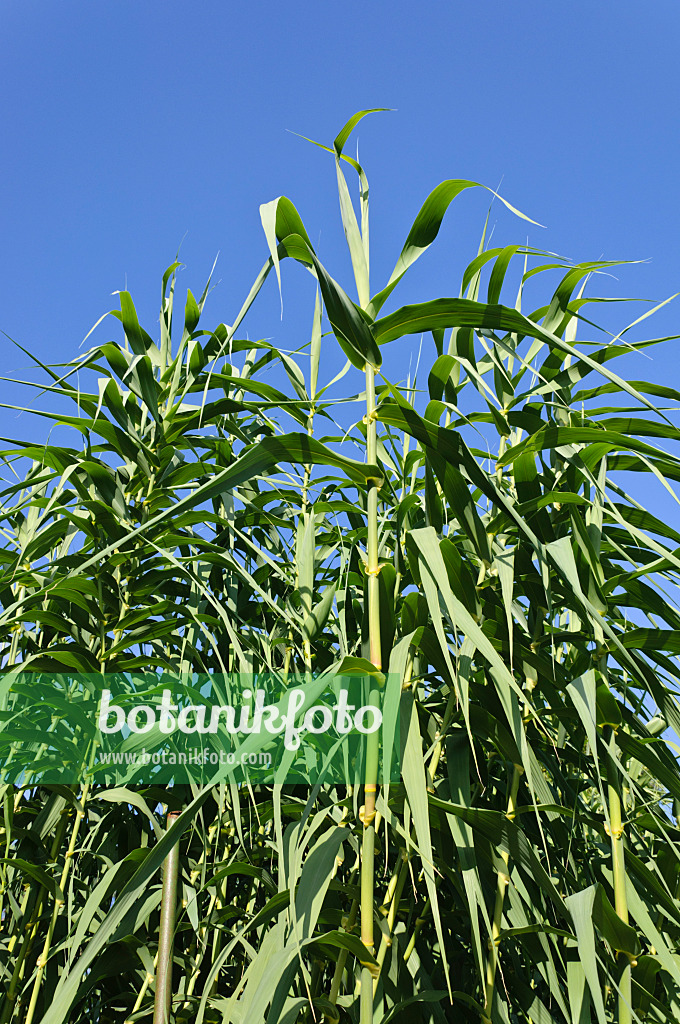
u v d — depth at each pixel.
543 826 1.25
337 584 1.56
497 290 1.25
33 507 1.89
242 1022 0.84
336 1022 1.08
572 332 1.47
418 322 1.12
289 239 1.14
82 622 1.52
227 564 1.50
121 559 1.46
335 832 1.06
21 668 1.33
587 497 1.29
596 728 1.05
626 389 0.96
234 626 1.66
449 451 1.09
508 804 1.12
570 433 1.12
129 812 1.62
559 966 1.20
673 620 1.15
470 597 1.09
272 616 1.81
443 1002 1.28
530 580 1.18
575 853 1.28
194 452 1.77
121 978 1.64
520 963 1.30
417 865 1.27
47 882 1.32
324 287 1.08
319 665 1.67
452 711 1.12
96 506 1.39
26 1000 1.45
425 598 1.09
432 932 1.34
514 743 1.09
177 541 1.47
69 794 1.40
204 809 1.60
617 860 1.04
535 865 0.98
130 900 1.07
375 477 1.13
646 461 1.04
